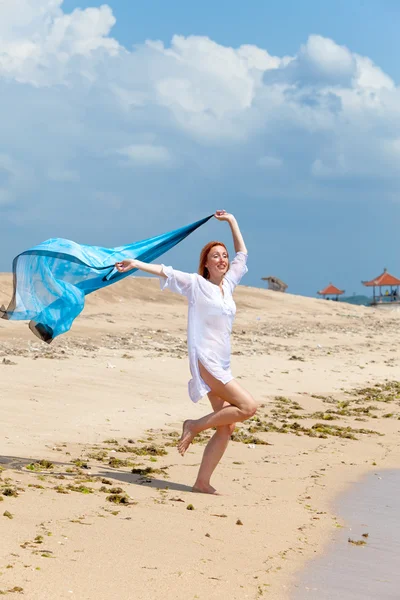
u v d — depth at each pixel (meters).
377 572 5.13
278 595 4.55
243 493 7.28
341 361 20.50
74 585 4.32
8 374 13.17
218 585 4.60
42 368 14.23
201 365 7.14
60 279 7.77
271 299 35.88
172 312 28.05
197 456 8.95
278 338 24.73
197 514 6.29
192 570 4.82
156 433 10.23
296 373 17.70
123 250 8.06
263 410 13.04
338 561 5.33
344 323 31.52
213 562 5.04
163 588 4.45
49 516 5.73
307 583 4.82
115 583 4.43
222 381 7.09
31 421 9.93
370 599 4.61
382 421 12.69
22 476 7.07
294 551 5.50
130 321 25.00
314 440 10.57
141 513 6.12
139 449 8.98
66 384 12.91
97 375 14.17
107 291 29.69
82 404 11.45
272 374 17.23
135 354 17.81
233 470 8.32
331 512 6.79
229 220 8.18
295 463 8.93
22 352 16.19
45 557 4.74
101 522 5.71
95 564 4.72
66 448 8.72
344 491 7.66
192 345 7.14
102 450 8.82
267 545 5.58
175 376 15.09
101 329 22.47
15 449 8.35
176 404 12.38
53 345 18.03
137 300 29.70
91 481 7.17
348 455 9.66
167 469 8.12
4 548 4.83
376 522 6.51
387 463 9.25
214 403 7.46
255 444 9.98
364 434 11.38
